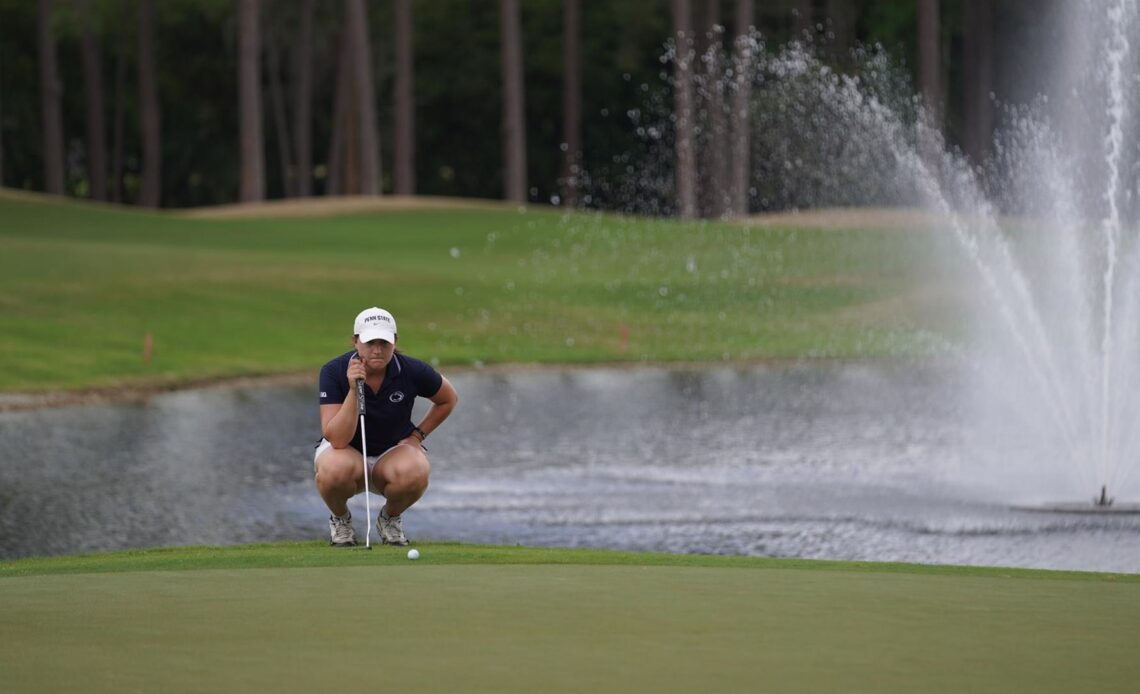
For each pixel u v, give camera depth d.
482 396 105.88
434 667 19.55
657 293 162.62
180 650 20.64
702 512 57.41
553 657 20.20
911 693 18.22
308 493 63.47
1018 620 23.02
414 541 35.81
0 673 19.27
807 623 22.67
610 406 99.31
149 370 115.62
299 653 20.44
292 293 150.75
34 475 68.62
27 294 137.88
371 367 33.56
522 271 172.62
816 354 135.00
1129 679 18.98
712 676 19.06
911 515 56.59
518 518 56.03
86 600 24.95
